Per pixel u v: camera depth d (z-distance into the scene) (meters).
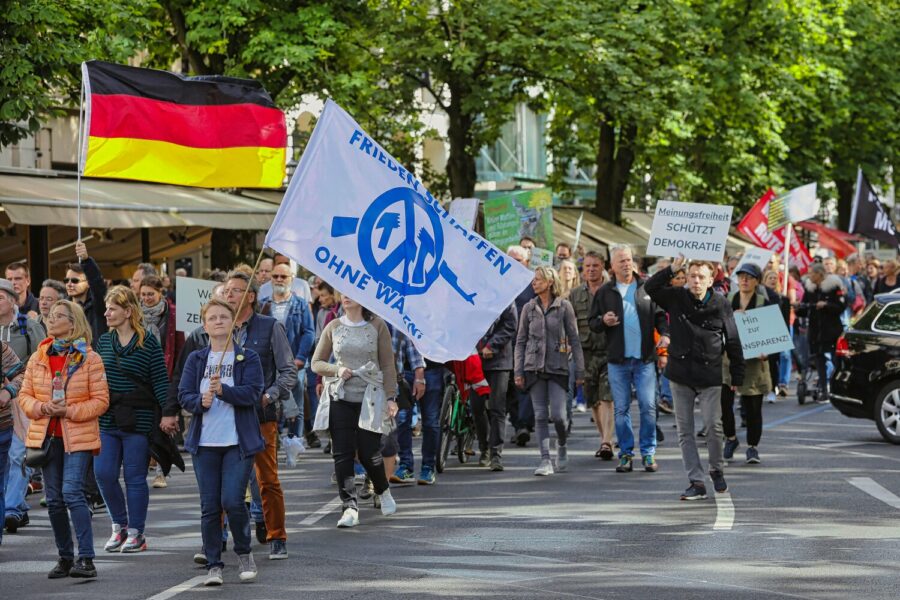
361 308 13.95
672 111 40.91
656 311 18.19
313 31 32.94
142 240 34.91
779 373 30.78
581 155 50.88
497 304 13.06
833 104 51.91
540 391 17.92
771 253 32.22
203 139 14.75
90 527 11.56
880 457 19.58
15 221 26.42
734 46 46.09
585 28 37.78
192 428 11.28
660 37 39.72
